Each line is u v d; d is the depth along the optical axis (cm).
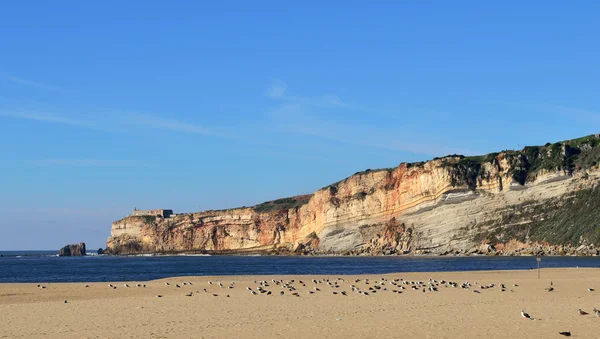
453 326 3212
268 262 15225
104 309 4191
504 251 16150
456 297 4675
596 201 15700
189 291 5659
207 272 10281
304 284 6144
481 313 3694
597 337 2916
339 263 13512
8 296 5378
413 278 7138
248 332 3130
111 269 12231
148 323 3475
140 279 8544
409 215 18812
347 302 4394
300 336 3003
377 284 5912
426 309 3916
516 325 3228
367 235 19938
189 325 3378
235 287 5956
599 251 14350
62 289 6038
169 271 10931
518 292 5078
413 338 2911
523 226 16550
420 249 18000
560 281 6225
